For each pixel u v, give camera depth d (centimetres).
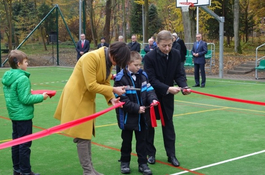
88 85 392
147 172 452
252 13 4062
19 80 416
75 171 478
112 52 398
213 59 2184
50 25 3559
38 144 602
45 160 522
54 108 936
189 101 1039
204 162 511
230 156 538
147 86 456
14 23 3466
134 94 445
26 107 425
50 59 2730
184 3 1677
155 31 4303
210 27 3700
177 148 580
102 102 1029
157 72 480
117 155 544
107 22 3606
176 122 768
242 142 615
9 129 712
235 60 2280
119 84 444
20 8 3562
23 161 432
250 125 741
